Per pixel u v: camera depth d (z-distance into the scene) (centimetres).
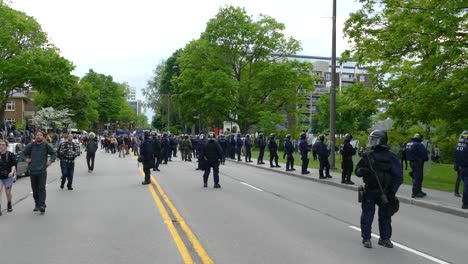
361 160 801
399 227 1017
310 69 5928
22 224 973
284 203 1320
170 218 1035
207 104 5384
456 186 1489
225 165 3122
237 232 895
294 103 5872
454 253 777
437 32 1736
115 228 925
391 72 2184
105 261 685
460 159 1235
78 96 7819
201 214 1095
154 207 1194
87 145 2378
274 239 840
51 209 1170
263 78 5491
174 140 4134
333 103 2519
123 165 2945
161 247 769
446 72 1877
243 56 5778
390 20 1992
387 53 2050
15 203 1284
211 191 1565
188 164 3080
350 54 2206
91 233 880
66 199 1352
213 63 5678
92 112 8506
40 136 1126
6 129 4234
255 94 5794
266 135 5519
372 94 2188
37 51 4628
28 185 1762
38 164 1116
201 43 5694
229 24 5569
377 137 796
